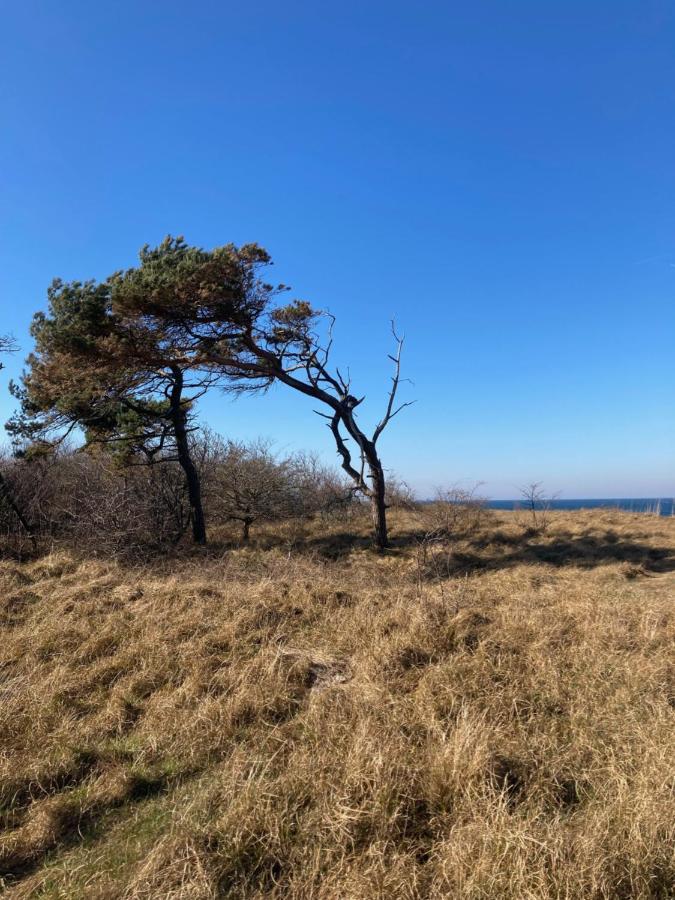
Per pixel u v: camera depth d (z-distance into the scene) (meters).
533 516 20.50
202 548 16.09
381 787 3.52
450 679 5.25
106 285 14.26
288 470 22.31
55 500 16.95
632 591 10.50
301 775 3.76
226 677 5.54
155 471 19.36
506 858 2.92
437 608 7.16
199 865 3.02
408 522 20.47
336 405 17.69
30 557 14.43
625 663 5.68
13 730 4.67
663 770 3.62
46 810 3.65
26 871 3.22
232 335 15.66
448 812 3.48
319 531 20.08
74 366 14.21
